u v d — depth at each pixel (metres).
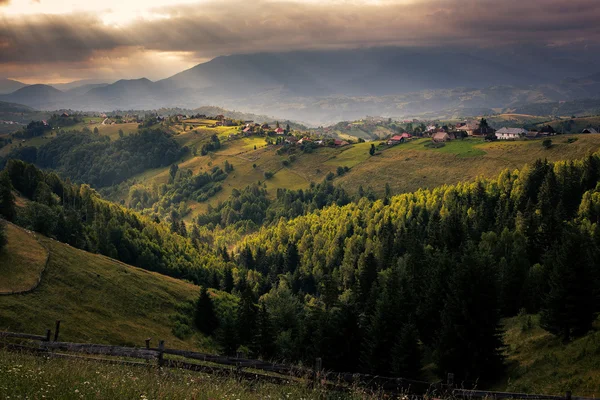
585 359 40.94
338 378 19.83
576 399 23.19
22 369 15.98
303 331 66.00
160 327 79.06
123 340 67.44
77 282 79.50
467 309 49.38
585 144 197.12
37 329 59.66
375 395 18.19
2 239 77.00
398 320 57.06
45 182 167.50
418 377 50.66
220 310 96.44
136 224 169.38
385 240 144.12
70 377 15.52
